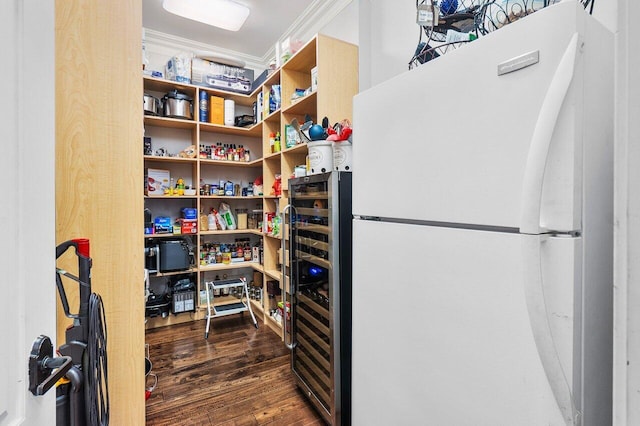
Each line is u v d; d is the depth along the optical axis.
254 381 2.13
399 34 1.90
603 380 0.69
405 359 0.98
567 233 0.63
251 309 3.30
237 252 3.57
